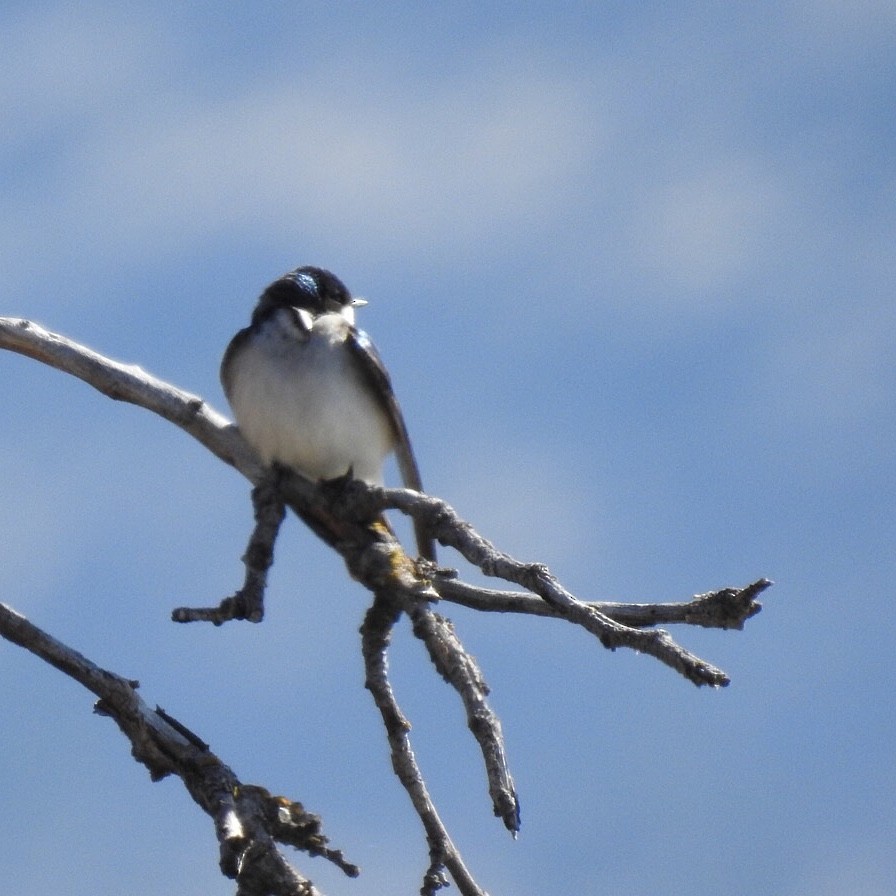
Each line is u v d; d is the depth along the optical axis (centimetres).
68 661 1005
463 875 928
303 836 909
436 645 982
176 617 1018
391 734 980
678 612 972
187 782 970
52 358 1218
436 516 1012
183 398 1246
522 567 902
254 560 1123
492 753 923
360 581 1018
